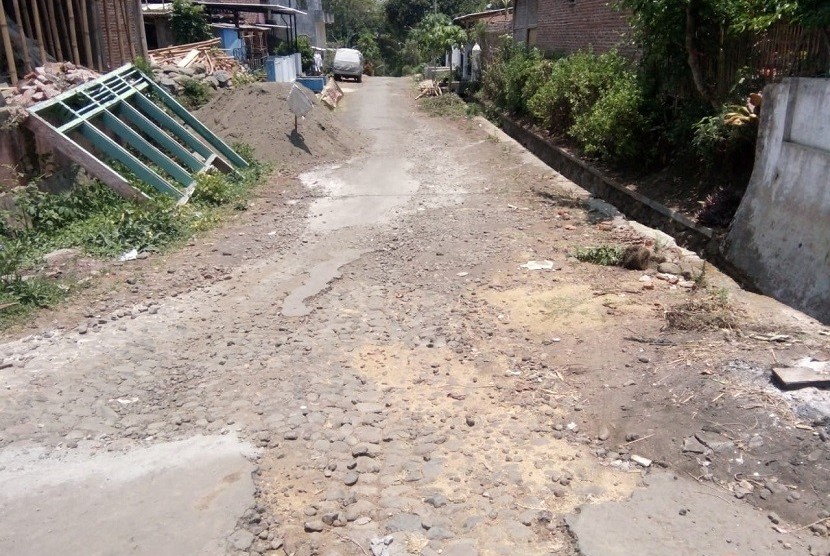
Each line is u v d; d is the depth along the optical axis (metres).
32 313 6.16
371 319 6.15
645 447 3.94
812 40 7.55
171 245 8.22
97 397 4.76
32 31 12.17
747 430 3.86
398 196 10.91
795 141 6.96
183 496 3.65
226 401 4.71
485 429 4.28
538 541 3.26
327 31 60.47
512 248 8.02
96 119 10.74
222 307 6.46
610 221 9.16
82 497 3.66
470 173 12.58
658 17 9.66
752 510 3.40
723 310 5.61
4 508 3.57
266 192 11.16
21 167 8.71
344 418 4.44
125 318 6.16
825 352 4.58
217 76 18.52
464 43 28.36
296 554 3.22
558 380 4.83
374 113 20.92
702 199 9.10
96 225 8.41
